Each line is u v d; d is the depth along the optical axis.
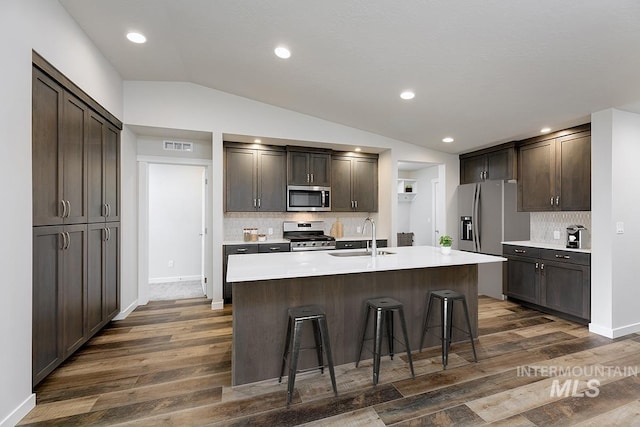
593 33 1.88
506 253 4.16
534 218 4.36
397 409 1.87
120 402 1.93
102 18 2.33
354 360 2.47
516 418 1.78
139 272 3.99
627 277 3.05
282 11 2.05
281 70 2.94
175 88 3.61
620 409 1.87
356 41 2.29
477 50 2.21
